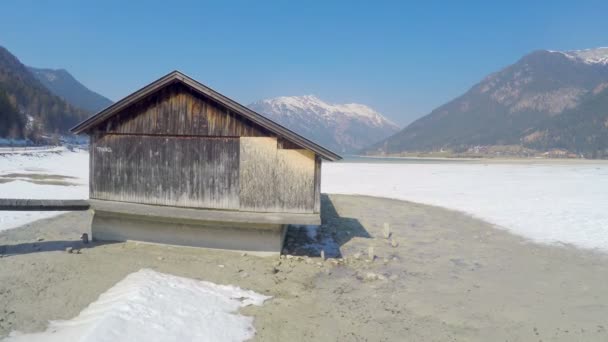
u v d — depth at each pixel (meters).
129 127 11.42
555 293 8.93
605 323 7.37
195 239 11.31
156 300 7.06
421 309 7.99
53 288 7.93
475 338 6.80
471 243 13.67
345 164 73.75
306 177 10.55
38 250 10.75
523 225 16.33
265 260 10.78
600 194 25.44
